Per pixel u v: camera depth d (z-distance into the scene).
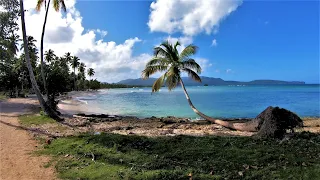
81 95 70.44
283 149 8.87
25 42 17.91
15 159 8.42
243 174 6.75
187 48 20.08
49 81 22.94
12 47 33.41
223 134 13.80
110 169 7.20
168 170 6.99
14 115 19.61
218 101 42.12
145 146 9.59
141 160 7.90
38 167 7.66
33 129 13.88
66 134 12.81
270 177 6.46
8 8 24.94
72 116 21.58
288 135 10.38
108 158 8.16
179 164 7.58
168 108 32.38
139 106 35.53
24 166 7.75
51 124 15.59
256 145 9.60
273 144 9.68
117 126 16.97
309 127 15.59
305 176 6.35
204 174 6.76
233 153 8.52
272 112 10.93
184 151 8.83
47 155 8.84
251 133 14.05
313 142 9.49
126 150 9.05
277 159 7.84
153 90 21.02
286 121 10.73
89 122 18.23
